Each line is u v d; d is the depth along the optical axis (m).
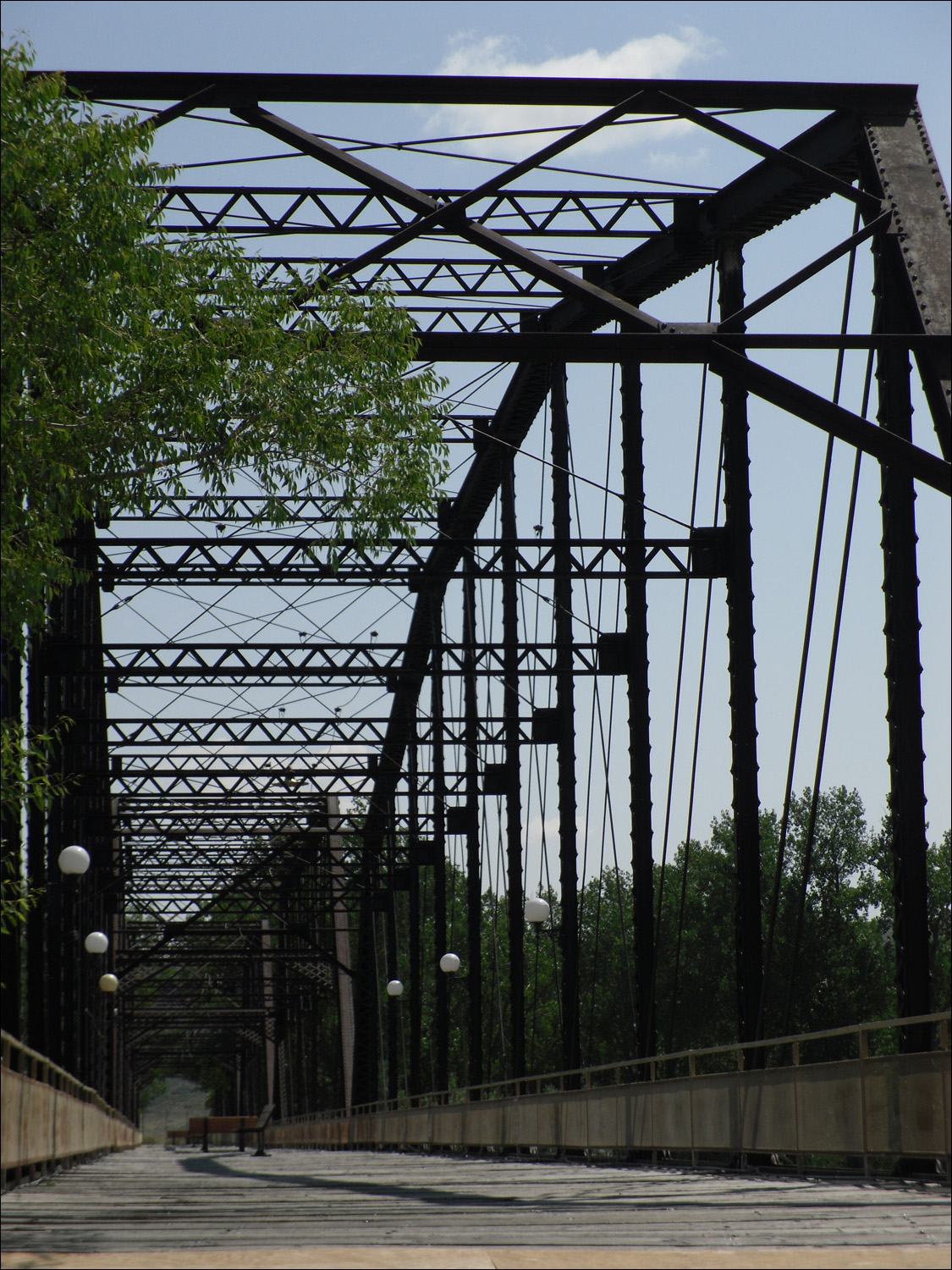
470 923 79.56
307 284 33.31
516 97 34.66
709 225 47.06
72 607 66.94
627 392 57.75
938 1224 15.35
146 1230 15.99
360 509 32.16
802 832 164.25
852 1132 25.36
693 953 156.25
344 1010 137.38
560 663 63.41
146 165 28.70
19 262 26.72
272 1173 41.00
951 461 27.36
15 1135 29.00
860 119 34.97
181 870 126.44
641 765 55.56
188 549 58.09
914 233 32.19
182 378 30.22
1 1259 10.75
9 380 26.92
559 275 31.91
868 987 152.50
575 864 62.38
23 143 26.59
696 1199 21.00
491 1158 52.50
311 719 78.06
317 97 34.69
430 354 31.91
